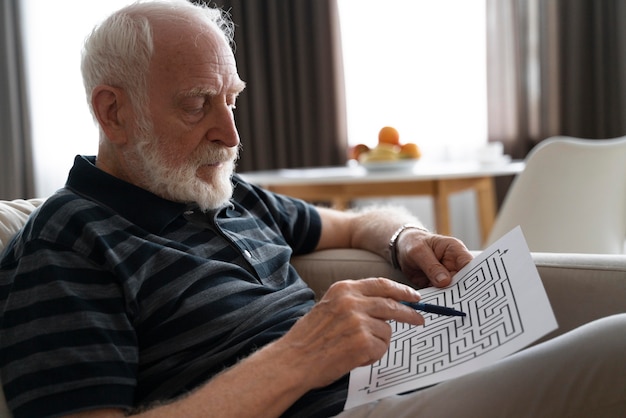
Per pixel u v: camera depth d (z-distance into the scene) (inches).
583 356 30.2
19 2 151.6
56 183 159.2
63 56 156.1
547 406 30.1
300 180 96.7
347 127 147.4
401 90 146.4
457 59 142.8
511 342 33.0
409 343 38.8
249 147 148.5
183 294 40.5
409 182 97.5
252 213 53.5
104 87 43.4
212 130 44.3
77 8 154.7
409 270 50.5
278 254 49.5
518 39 135.1
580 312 45.1
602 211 87.0
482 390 31.1
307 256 57.8
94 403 32.6
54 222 38.3
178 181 43.6
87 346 34.0
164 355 39.6
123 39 42.7
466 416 30.6
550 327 32.0
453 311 38.2
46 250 36.6
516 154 137.8
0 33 151.5
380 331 34.7
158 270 40.2
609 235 89.5
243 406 32.5
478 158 107.7
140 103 42.9
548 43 133.7
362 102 148.4
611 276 44.4
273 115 148.6
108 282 37.5
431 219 151.0
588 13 132.6
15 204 47.1
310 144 147.6
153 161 43.4
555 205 85.0
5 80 152.2
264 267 47.1
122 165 45.1
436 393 32.2
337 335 34.2
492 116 139.1
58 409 32.1
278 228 54.6
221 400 32.6
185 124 43.4
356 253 56.6
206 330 40.6
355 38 146.9
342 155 146.3
